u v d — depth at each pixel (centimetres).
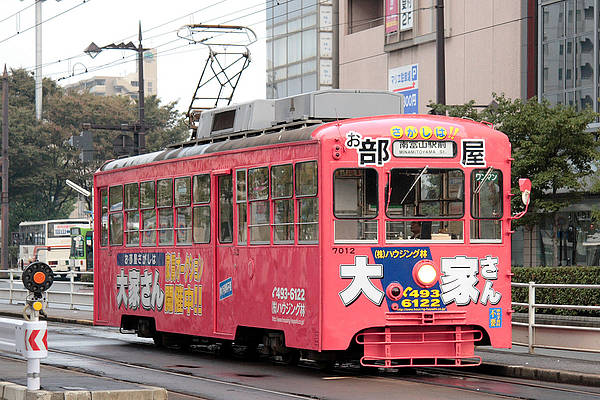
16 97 9181
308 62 5741
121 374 1689
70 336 2569
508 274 1650
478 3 4347
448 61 4519
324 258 1570
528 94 4075
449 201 1628
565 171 3334
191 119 2495
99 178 2375
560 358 1797
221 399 1378
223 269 1852
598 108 3803
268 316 1708
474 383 1552
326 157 1578
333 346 1564
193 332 1942
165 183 2058
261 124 1889
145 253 2138
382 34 5031
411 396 1394
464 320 1614
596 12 3806
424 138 1619
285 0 6003
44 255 7731
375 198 1593
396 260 1593
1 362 1839
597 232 3700
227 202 1842
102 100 9056
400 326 1594
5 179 7044
